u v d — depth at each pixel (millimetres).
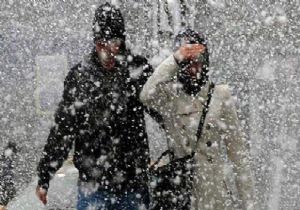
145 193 6301
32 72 17422
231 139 6203
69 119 6117
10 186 11711
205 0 14516
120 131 6148
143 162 6285
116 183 6191
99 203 6230
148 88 6070
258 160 13602
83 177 6230
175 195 6168
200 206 6168
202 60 6098
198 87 6129
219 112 6160
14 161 13031
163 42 12688
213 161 6160
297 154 13922
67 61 16703
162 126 6289
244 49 16062
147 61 6352
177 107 6141
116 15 6043
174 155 6227
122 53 6125
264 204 10383
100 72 6082
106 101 6098
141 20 12992
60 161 6199
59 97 15172
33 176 11930
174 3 13023
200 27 14672
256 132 15023
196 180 6152
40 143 14688
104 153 6168
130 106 6195
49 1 17453
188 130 6141
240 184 6219
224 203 6188
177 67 6086
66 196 7309
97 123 6105
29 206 7195
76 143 6230
